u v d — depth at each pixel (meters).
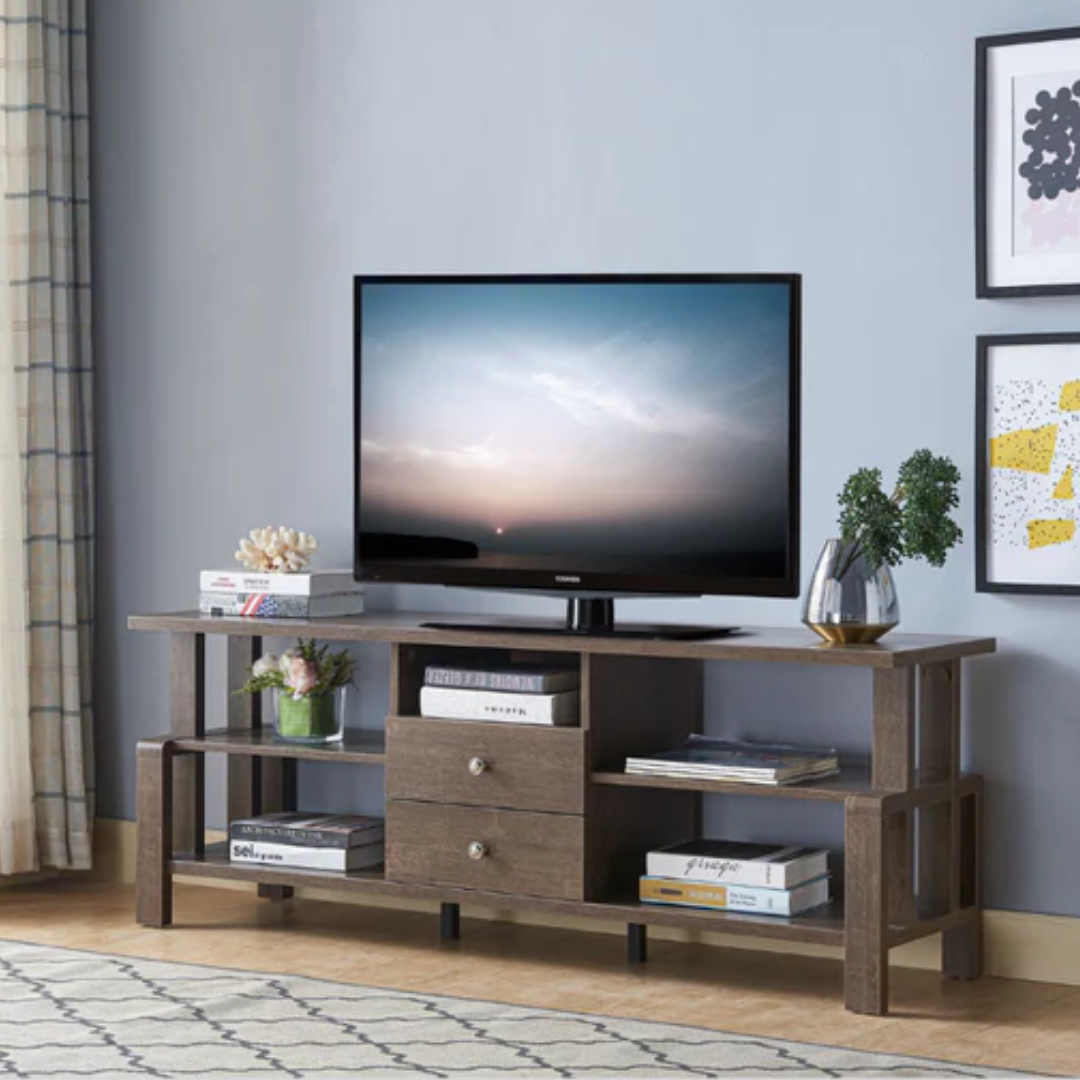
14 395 4.61
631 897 3.84
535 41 4.34
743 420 3.83
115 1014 3.46
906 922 3.62
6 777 4.59
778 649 3.60
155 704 4.84
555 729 3.81
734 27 4.13
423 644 4.00
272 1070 3.12
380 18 4.52
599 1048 3.27
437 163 4.46
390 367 4.14
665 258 4.21
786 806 4.09
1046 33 3.81
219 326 4.75
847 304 4.04
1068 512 3.82
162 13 4.81
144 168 4.84
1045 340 3.82
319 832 4.13
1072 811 3.84
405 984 3.72
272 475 4.68
